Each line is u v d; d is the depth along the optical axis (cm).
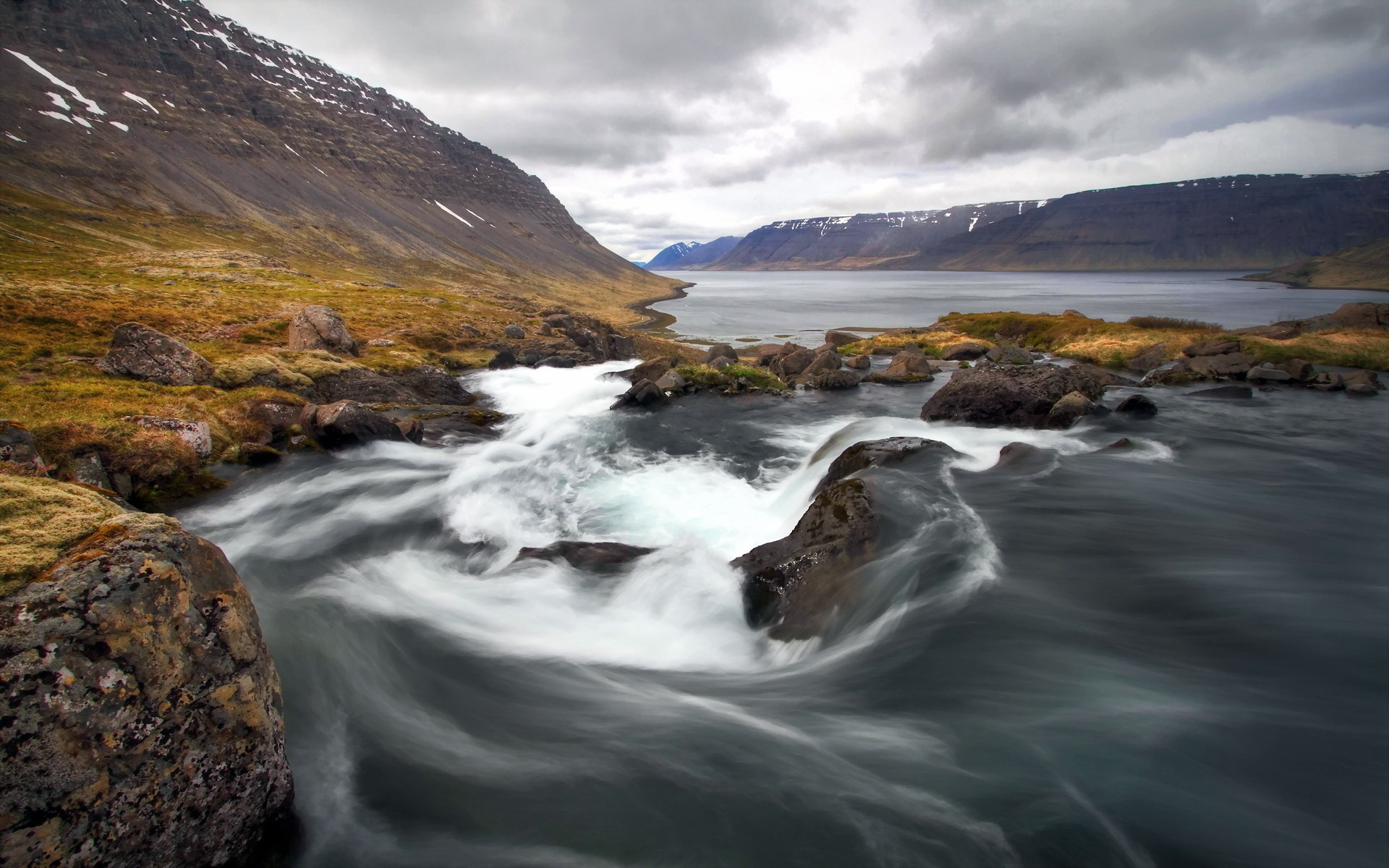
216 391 2403
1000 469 1838
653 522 1758
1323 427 2575
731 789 766
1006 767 777
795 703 938
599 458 2386
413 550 1516
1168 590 1191
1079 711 866
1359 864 635
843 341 7175
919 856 668
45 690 460
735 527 1730
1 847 427
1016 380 2711
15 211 10500
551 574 1327
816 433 2784
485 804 744
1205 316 10881
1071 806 711
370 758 807
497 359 4716
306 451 2156
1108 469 1927
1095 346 5053
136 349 2520
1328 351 4128
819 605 1130
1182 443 2291
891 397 3547
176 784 523
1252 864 638
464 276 19788
